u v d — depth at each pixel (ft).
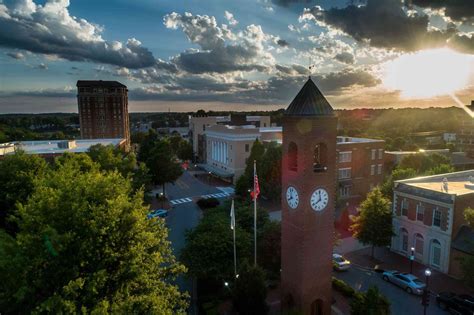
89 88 456.04
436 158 226.17
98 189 70.74
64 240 54.95
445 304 86.69
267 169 187.83
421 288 93.45
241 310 76.84
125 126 484.33
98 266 58.65
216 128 283.59
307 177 69.82
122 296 58.59
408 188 121.29
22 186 119.14
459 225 106.63
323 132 69.92
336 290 93.86
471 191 112.37
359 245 133.08
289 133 73.31
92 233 59.57
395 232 125.18
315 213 71.77
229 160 259.60
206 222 104.83
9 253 59.41
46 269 55.83
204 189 238.68
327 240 73.82
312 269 73.05
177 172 214.69
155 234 72.95
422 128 639.76
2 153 197.47
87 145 258.57
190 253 93.56
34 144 250.78
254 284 76.23
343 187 204.85
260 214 117.91
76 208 61.87
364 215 119.96
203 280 101.14
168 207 193.16
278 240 100.94
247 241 96.94
